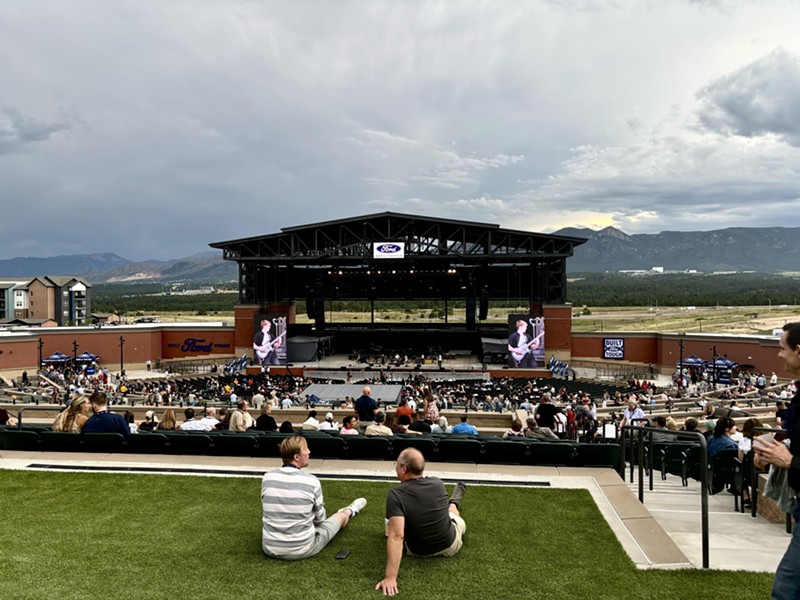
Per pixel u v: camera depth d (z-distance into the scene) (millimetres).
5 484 9422
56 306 114438
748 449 9375
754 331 114438
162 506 8352
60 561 6410
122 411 28500
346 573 6113
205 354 71562
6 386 49000
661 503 9500
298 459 6836
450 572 6137
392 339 77750
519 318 60438
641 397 32906
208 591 5711
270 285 74625
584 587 5828
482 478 9930
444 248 63469
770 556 6758
